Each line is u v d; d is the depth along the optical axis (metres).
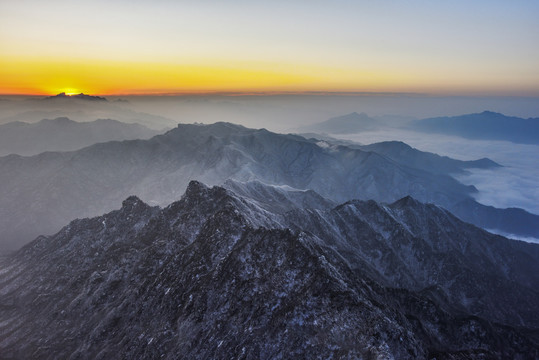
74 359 92.31
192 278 94.44
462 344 101.19
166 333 85.81
